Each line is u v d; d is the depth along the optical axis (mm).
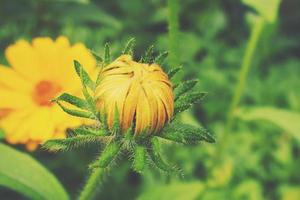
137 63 223
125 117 221
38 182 274
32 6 434
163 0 534
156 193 309
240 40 584
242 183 429
